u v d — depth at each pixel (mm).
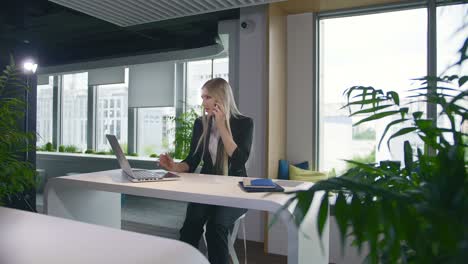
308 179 3805
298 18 4133
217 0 3365
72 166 6973
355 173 1110
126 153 7074
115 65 6086
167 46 5523
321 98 4184
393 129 3768
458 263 486
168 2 3404
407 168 1063
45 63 7000
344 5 3865
